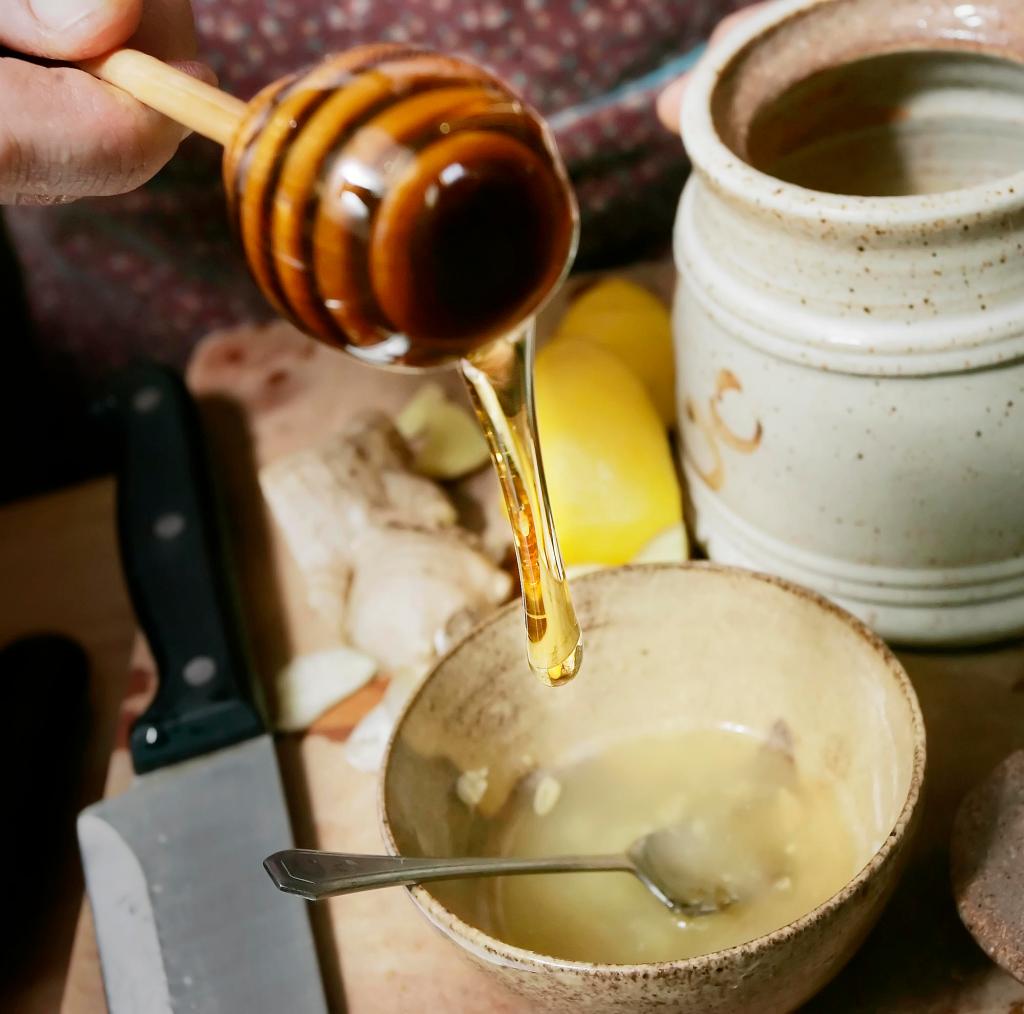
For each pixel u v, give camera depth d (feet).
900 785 1.24
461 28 1.82
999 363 1.30
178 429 1.77
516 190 1.01
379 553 1.57
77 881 1.65
